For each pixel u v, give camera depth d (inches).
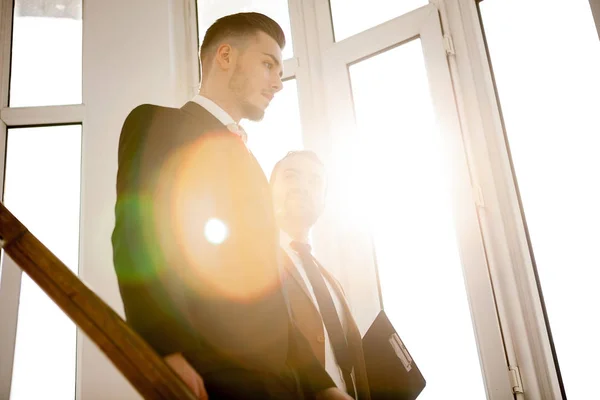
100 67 118.6
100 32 121.3
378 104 109.7
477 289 89.8
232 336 39.7
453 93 101.0
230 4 127.5
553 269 90.4
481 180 96.7
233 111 52.3
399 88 108.6
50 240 111.1
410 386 67.6
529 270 90.6
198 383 33.6
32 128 119.4
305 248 77.0
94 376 97.6
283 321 43.4
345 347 68.2
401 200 102.7
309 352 47.5
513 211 93.7
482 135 98.4
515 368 85.5
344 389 66.1
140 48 119.7
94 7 123.6
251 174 46.2
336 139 109.6
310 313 66.3
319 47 118.6
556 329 88.2
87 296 28.1
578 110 94.3
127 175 40.0
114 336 27.3
